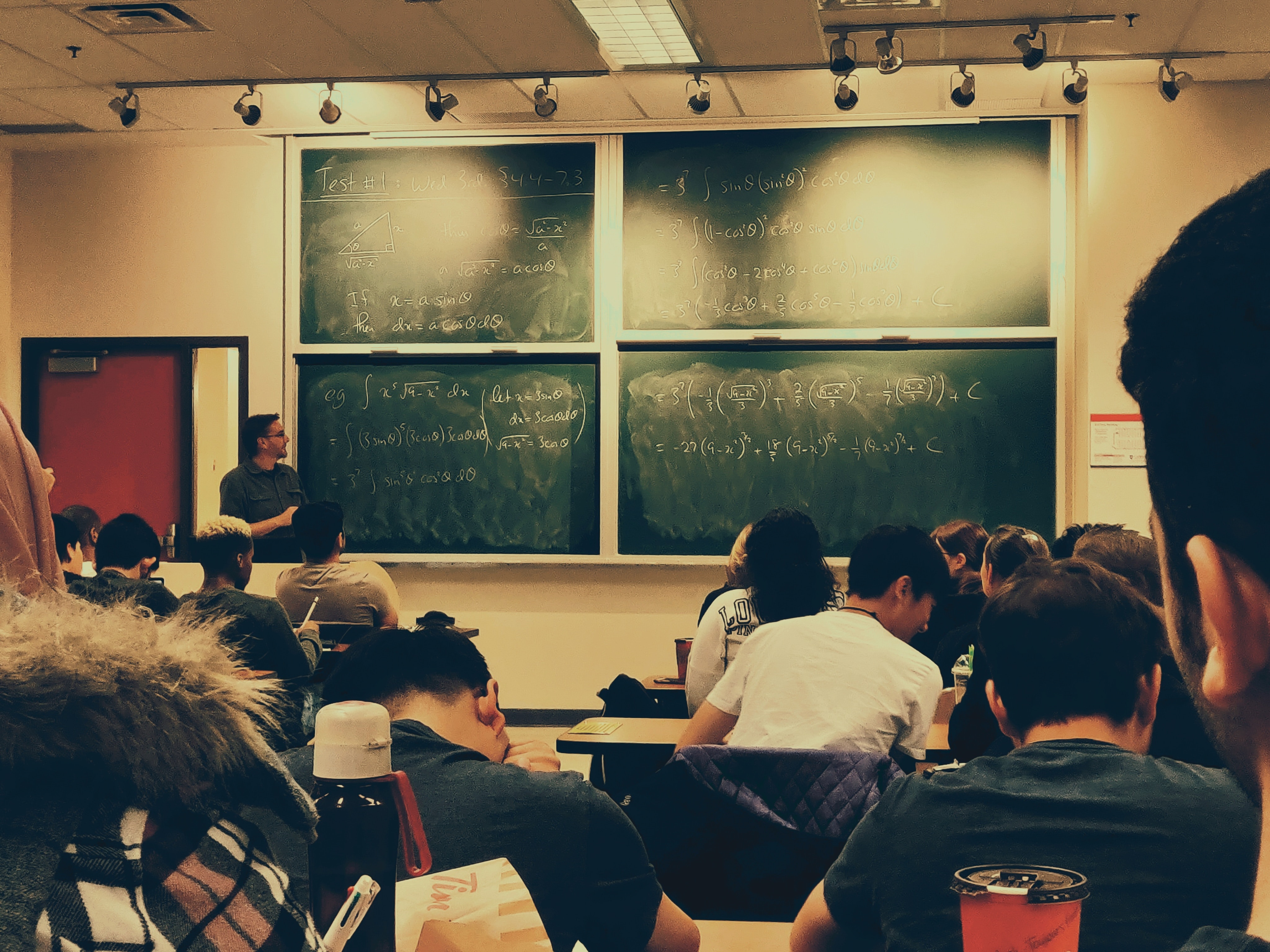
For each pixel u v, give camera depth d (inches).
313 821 19.7
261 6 173.5
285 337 245.9
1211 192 210.5
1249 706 11.4
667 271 235.6
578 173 237.8
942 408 229.6
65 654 16.6
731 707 91.7
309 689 111.9
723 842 67.0
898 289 230.2
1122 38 186.7
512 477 240.1
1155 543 13.0
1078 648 47.4
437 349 241.0
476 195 240.1
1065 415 226.4
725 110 225.8
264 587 220.4
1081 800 42.3
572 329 238.2
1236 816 41.3
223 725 17.8
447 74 204.5
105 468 253.3
